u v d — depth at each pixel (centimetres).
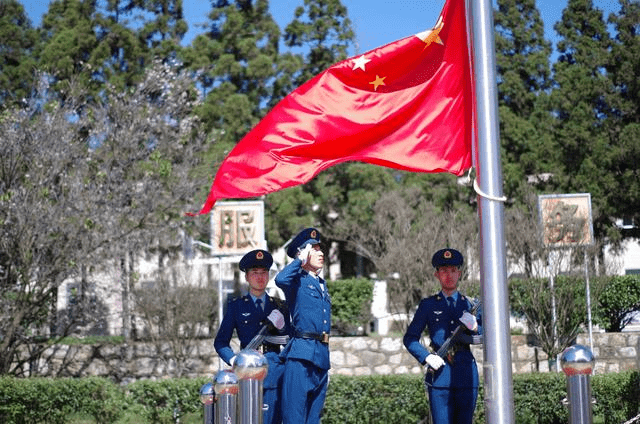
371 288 2017
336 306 1998
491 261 523
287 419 687
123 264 1808
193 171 1816
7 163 1509
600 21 2661
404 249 1931
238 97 2486
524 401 1105
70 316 1694
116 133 1672
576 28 2692
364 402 1135
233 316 747
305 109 630
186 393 1177
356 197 2520
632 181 2405
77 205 1522
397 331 2392
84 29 2461
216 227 1730
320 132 627
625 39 2558
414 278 1911
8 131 1517
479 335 730
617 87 2527
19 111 1596
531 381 1107
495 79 537
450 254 745
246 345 738
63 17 2608
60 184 1566
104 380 1183
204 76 2566
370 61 627
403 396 1133
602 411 1074
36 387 1144
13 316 1494
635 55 2486
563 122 2559
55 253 1505
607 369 1639
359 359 1717
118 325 2177
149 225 1661
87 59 2478
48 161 1547
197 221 1798
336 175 2622
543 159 2528
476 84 537
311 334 692
